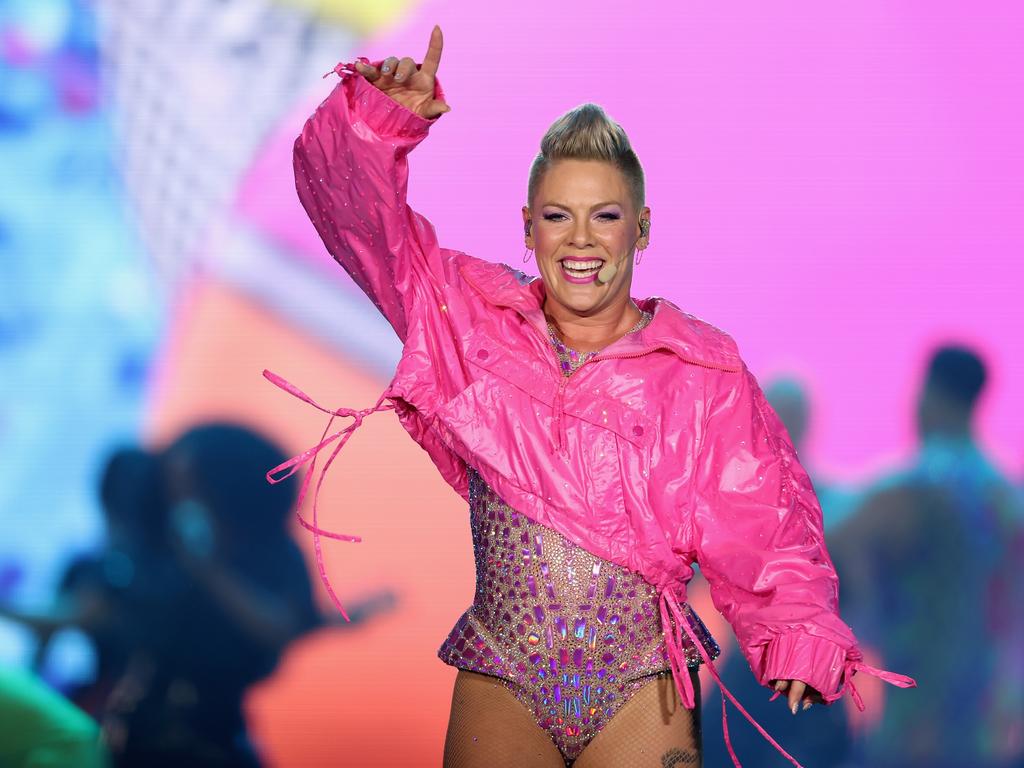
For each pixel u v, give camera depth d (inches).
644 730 332.2
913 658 743.7
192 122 783.7
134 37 782.5
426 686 767.1
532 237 352.2
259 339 786.8
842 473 771.4
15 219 782.5
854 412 773.9
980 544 748.0
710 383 343.3
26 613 756.6
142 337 786.2
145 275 786.8
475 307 350.0
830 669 326.3
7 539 772.0
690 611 347.9
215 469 769.6
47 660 753.6
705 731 726.5
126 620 756.0
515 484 336.2
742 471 340.5
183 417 783.1
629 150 345.1
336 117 329.7
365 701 764.6
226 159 784.9
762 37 773.3
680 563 336.8
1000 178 771.4
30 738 615.5
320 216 349.7
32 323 783.7
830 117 774.5
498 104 777.6
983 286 773.3
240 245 786.2
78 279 784.9
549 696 331.9
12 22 780.0
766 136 776.3
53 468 778.8
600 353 342.3
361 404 785.6
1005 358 770.2
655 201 778.8
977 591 745.0
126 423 782.5
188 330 786.2
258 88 783.1
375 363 786.8
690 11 774.5
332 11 776.3
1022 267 772.0
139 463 771.4
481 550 344.2
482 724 332.8
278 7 778.2
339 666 765.9
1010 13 766.5
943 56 770.2
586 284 340.5
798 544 339.6
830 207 776.3
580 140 339.6
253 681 756.6
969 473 756.6
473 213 780.0
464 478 366.0
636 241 351.3
